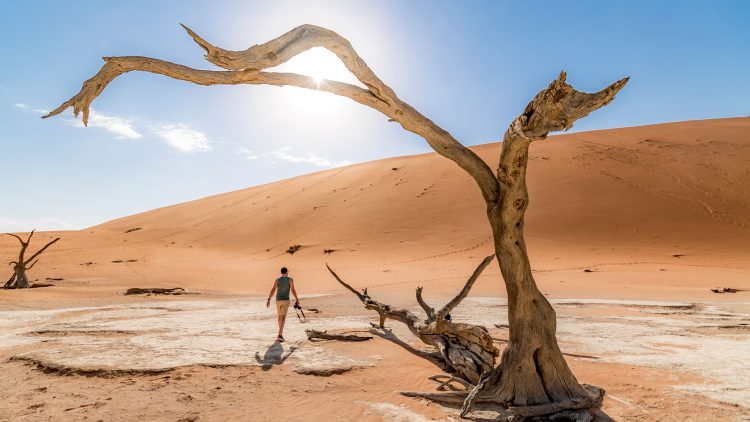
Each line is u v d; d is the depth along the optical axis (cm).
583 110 385
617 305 1458
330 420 465
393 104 483
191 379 602
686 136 5591
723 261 2697
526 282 499
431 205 4550
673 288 1939
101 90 376
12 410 483
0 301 1516
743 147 5000
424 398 538
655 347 838
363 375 643
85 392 546
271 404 512
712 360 731
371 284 2283
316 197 5700
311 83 462
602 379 620
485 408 495
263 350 774
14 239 5412
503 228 494
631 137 5809
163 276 2706
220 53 379
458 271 2738
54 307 1424
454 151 507
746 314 1265
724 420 466
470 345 680
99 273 2784
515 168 461
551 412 464
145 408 491
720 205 3816
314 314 1288
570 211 3878
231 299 1748
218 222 5856
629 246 3172
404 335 955
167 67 391
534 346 495
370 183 5647
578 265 2695
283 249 4262
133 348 778
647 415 481
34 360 688
